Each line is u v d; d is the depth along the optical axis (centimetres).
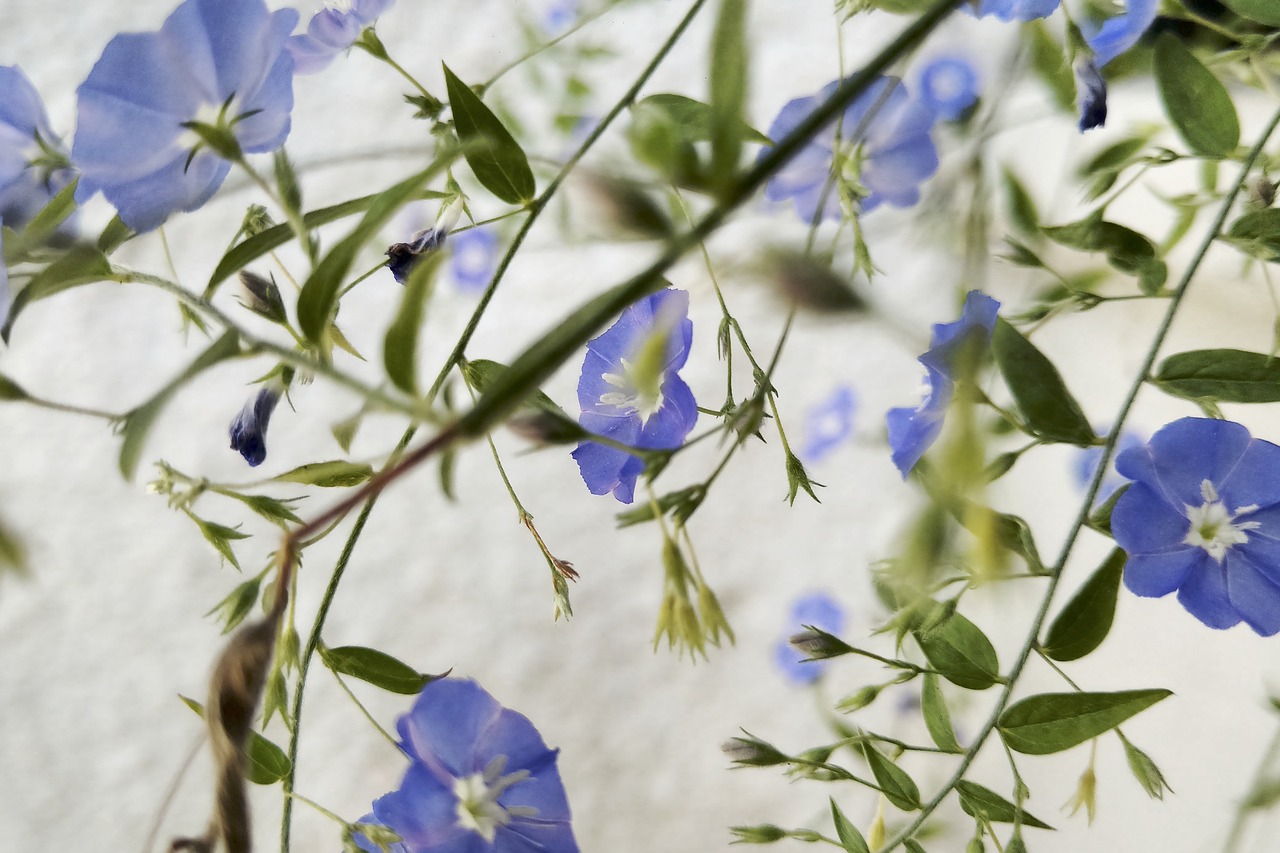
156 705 63
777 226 36
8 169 33
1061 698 34
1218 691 50
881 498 60
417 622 62
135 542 62
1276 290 44
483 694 33
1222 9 37
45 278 31
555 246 43
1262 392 34
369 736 61
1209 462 34
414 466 28
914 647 39
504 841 34
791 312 26
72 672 63
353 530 34
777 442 60
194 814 62
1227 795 49
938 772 55
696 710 62
